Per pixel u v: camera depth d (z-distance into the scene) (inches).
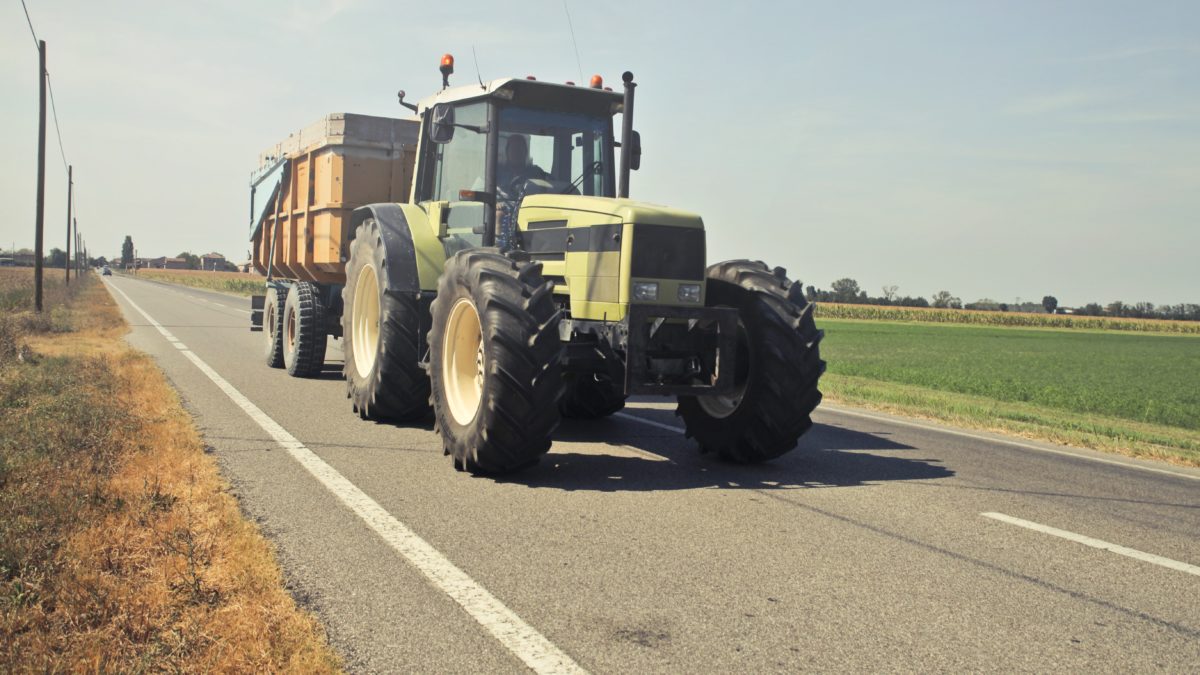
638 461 267.1
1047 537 196.2
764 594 150.5
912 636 134.5
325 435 286.0
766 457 267.0
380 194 431.5
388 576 152.3
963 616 144.1
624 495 219.6
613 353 244.2
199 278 4815.5
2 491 186.5
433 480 228.2
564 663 119.9
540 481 232.5
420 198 344.8
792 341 256.5
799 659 124.4
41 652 114.3
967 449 328.8
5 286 1505.9
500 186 295.9
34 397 314.2
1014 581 163.3
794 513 207.5
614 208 245.9
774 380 255.3
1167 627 142.6
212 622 127.0
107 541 159.5
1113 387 858.8
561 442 296.8
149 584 140.9
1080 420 517.0
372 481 223.5
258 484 213.9
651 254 240.7
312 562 158.2
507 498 211.9
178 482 207.2
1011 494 242.8
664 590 150.6
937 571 167.3
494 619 134.7
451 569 157.0
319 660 115.8
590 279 250.7
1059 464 304.2
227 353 564.4
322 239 437.1
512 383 224.8
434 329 262.7
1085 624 142.7
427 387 312.5
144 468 218.4
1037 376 978.1
